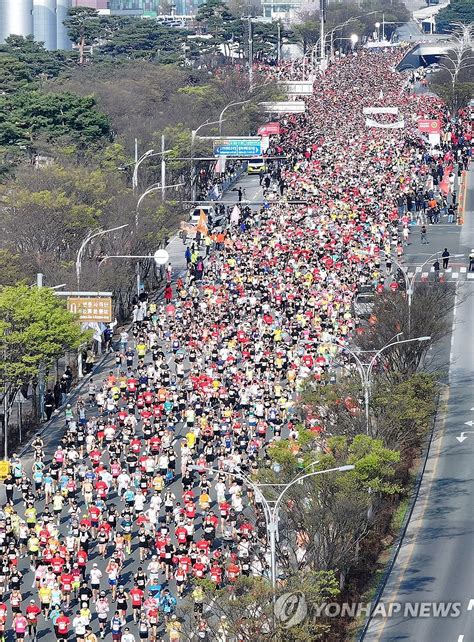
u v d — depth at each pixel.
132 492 165.88
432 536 163.75
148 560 157.00
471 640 135.12
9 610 146.62
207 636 129.00
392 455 155.38
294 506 146.38
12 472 177.75
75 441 189.50
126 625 142.50
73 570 148.88
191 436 180.88
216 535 162.25
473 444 196.25
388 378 197.12
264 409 195.88
